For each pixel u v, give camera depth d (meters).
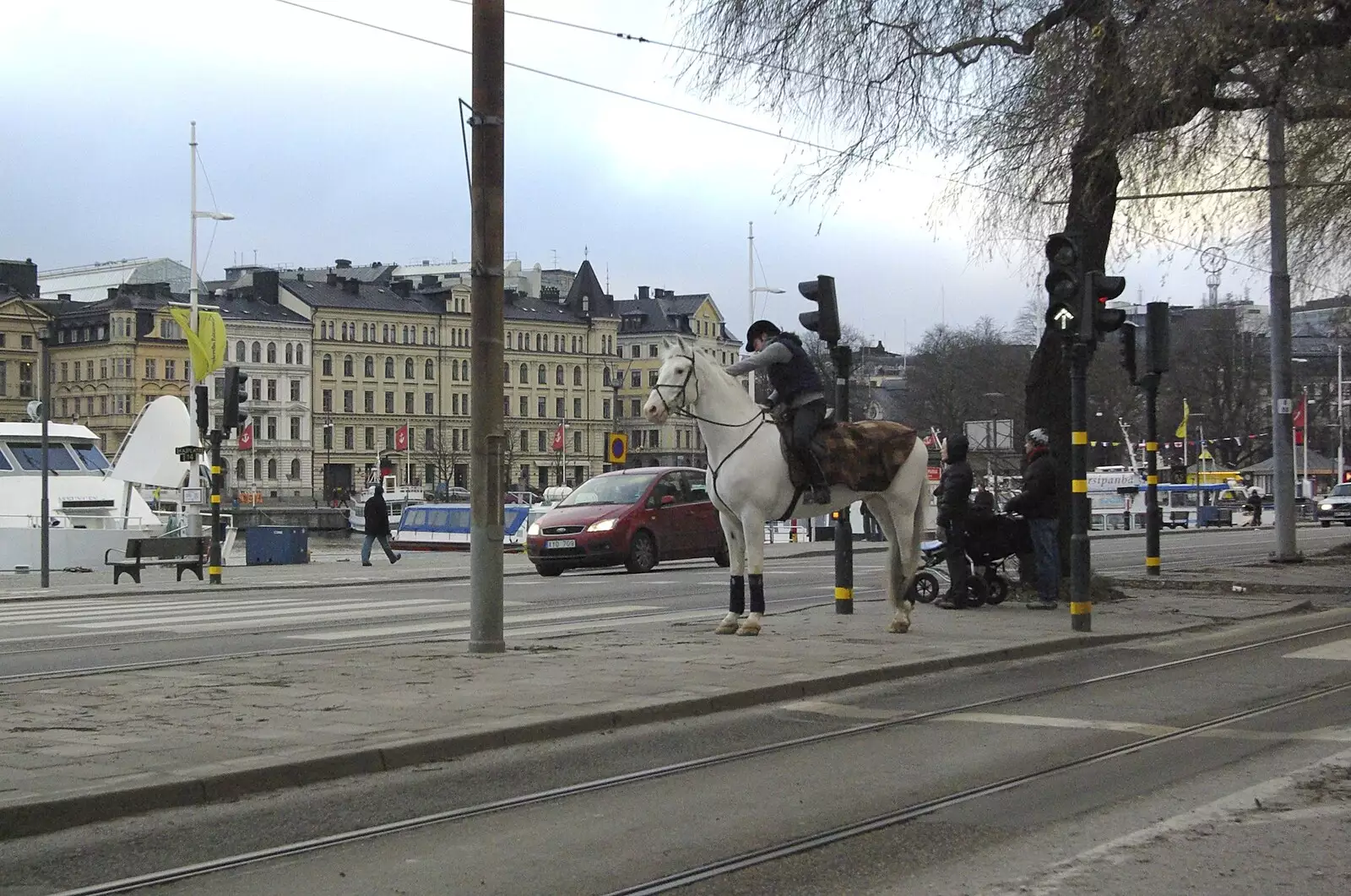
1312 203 24.94
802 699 11.64
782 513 15.11
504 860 6.71
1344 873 6.38
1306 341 95.88
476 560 13.88
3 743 8.91
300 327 125.25
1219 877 6.33
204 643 15.84
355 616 19.53
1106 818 7.45
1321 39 17.09
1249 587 22.50
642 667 12.66
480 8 13.45
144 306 120.00
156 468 41.88
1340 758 8.95
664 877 6.41
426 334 133.00
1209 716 10.73
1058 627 16.30
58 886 6.26
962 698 11.69
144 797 7.61
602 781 8.42
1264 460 97.94
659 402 14.47
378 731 9.38
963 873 6.42
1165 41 16.66
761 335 15.33
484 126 13.47
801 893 6.14
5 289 123.19
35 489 42.38
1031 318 77.69
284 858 6.75
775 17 18.95
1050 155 18.08
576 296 140.75
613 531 28.44
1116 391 81.12
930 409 85.38
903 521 15.54
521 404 134.00
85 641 16.23
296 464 125.06
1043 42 17.80
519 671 12.42
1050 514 18.33
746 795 8.10
